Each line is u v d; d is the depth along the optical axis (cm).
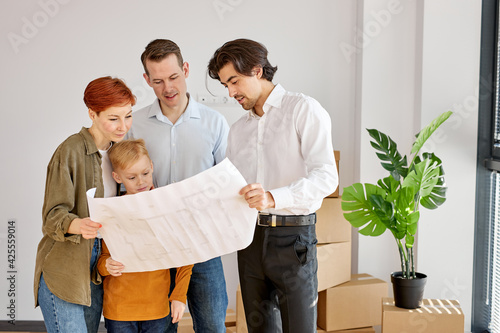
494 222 340
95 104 194
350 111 373
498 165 324
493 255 342
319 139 197
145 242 181
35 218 362
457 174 345
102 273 206
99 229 184
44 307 196
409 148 360
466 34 338
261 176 212
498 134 334
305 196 185
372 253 367
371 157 364
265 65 205
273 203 180
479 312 348
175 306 213
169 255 184
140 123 248
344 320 328
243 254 215
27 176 359
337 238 332
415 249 352
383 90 360
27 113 357
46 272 194
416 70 353
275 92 208
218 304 241
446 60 340
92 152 199
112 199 171
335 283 329
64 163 192
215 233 178
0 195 359
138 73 359
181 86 238
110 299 213
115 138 201
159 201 170
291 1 365
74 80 357
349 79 372
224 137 255
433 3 338
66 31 354
